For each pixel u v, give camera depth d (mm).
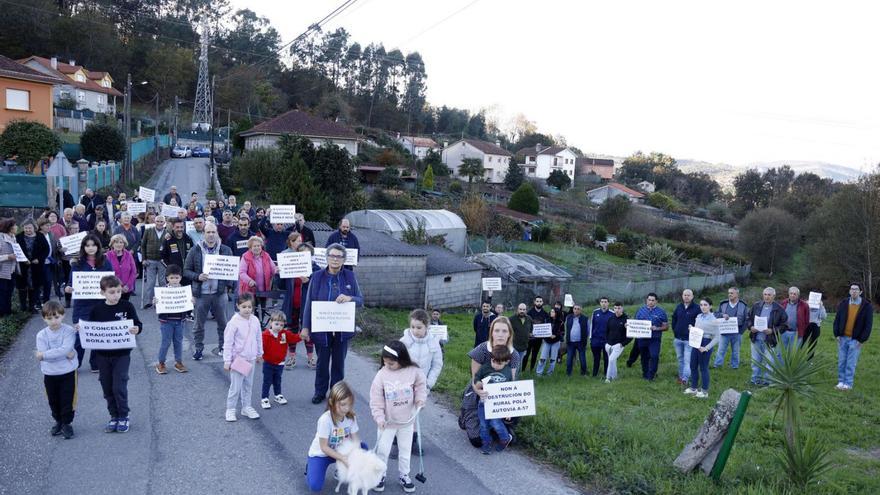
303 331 8773
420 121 137125
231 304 15375
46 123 37719
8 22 76938
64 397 7293
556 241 57875
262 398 8688
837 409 12281
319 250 13430
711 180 125312
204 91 83812
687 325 13500
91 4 94625
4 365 9859
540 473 7234
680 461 7305
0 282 12180
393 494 6449
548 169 113625
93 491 6164
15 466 6605
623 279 39844
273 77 110688
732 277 49906
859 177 40906
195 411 8469
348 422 6098
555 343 15578
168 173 50594
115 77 90500
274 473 6777
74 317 9680
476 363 7855
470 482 6875
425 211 39219
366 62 136250
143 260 13945
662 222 70062
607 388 13453
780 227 57156
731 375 14836
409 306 24109
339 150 39219
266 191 45281
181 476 6586
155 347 11492
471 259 33312
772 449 9234
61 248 13727
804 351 7797
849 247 40312
